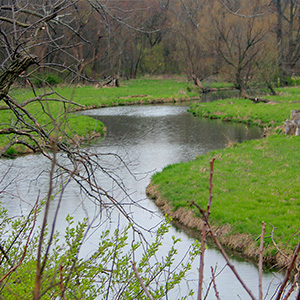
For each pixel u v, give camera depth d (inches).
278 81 2188.7
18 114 191.6
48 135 188.4
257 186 627.5
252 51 1818.4
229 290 355.6
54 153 73.5
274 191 600.1
